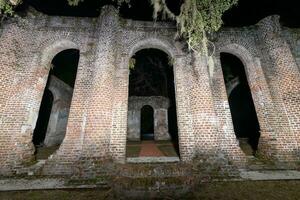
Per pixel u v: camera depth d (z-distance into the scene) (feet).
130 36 32.27
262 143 29.45
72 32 31.89
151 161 28.94
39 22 31.76
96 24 32.81
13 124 25.59
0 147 24.07
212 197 16.38
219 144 25.44
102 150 24.13
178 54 31.58
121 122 26.73
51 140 48.85
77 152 25.16
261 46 33.55
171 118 69.82
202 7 28.30
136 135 63.46
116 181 17.21
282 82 30.30
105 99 26.40
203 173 23.11
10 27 28.43
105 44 29.45
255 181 21.12
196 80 29.14
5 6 24.94
